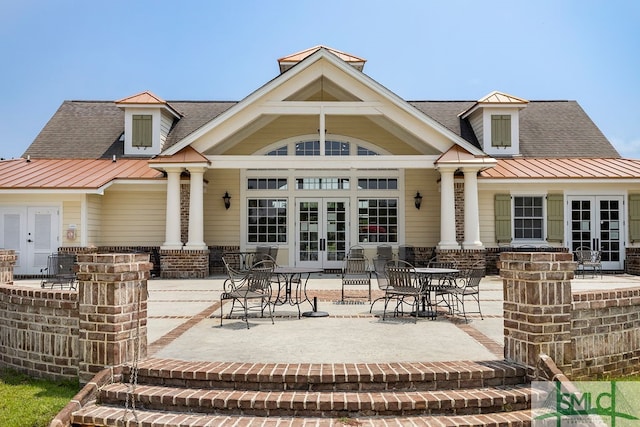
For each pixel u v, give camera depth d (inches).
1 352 272.1
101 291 227.8
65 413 196.9
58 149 780.0
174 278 640.4
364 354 247.1
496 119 768.3
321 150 641.6
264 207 740.7
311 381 210.1
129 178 677.3
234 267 722.2
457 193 682.2
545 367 215.5
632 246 696.4
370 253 737.6
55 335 246.7
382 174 743.7
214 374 213.8
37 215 653.3
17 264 650.2
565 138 810.8
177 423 189.9
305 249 737.6
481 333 298.7
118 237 708.0
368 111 647.1
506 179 685.9
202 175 651.5
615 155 779.4
